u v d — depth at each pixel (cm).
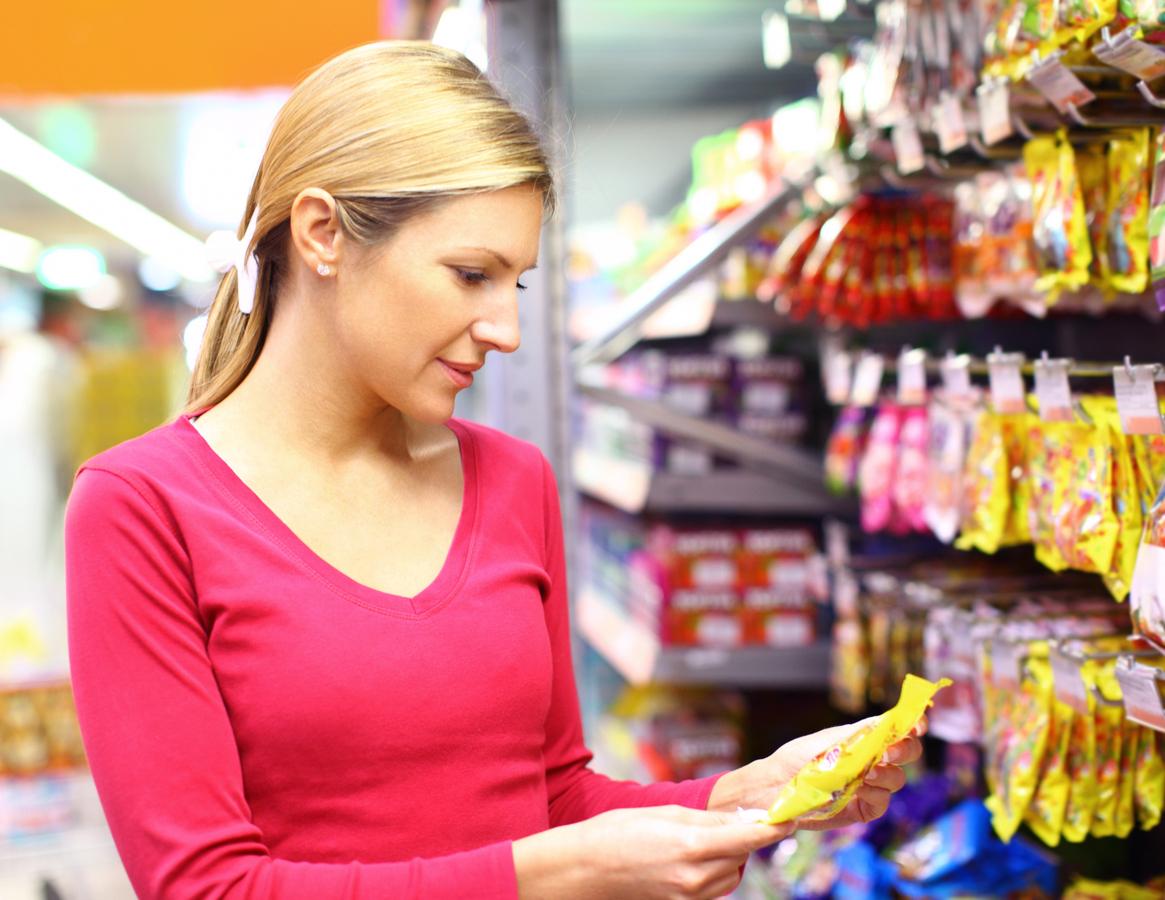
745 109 401
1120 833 155
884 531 270
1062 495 159
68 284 1108
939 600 195
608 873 103
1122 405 138
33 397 656
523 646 121
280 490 118
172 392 789
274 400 121
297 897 103
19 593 612
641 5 294
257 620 112
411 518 123
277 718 111
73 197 533
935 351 257
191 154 414
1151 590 127
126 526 110
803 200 276
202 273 1031
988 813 207
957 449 189
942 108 181
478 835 117
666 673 305
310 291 118
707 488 310
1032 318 226
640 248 405
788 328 334
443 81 114
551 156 120
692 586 309
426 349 113
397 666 113
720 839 102
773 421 318
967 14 181
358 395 120
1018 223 187
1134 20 130
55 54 261
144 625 109
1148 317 198
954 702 195
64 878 256
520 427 256
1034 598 189
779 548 310
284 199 115
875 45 223
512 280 115
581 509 442
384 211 110
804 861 238
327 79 116
